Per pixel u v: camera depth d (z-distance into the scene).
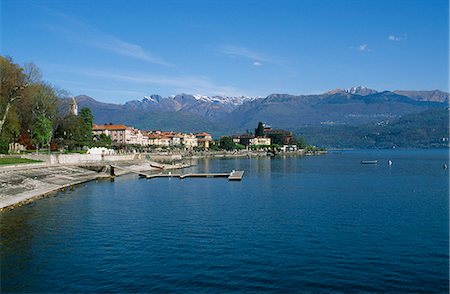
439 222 59.22
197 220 60.56
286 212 67.44
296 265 40.12
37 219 60.31
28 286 35.06
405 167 199.62
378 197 86.50
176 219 61.25
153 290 34.31
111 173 138.00
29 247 45.84
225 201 80.38
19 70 136.12
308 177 139.00
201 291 34.12
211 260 41.53
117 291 34.09
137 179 127.12
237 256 42.78
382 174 152.88
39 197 82.75
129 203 76.62
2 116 123.94
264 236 50.91
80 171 131.38
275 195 89.88
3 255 43.00
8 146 132.88
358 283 35.94
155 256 42.75
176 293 33.75
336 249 45.34
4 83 128.38
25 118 147.38
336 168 190.38
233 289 34.56
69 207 70.88
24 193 82.94
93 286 35.06
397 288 35.00
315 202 79.00
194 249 45.25
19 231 52.97
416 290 34.66
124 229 54.53
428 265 40.34
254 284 35.59
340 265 40.22
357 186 109.12
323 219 61.34
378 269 39.22
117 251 44.47
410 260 41.75
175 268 39.28
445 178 134.75
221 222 59.19
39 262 40.81
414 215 64.62
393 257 42.69
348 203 77.50
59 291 34.12
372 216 63.78
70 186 104.69
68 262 40.81
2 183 84.69
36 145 156.12
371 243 47.84
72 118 183.12
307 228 55.28
